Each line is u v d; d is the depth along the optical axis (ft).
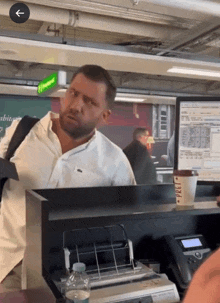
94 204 3.73
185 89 26.71
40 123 4.91
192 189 3.52
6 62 19.83
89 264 3.41
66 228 2.76
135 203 3.80
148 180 6.14
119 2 8.34
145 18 10.47
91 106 5.23
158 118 22.84
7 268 4.28
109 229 3.80
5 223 4.38
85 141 5.08
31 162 4.67
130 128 22.03
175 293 3.04
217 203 3.73
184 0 8.35
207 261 0.88
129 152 5.74
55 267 3.47
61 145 4.89
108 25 11.80
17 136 4.79
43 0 8.66
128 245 3.61
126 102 21.91
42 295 2.75
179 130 4.07
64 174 4.84
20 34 10.73
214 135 3.91
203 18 9.39
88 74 5.23
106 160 5.25
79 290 2.77
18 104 20.13
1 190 4.34
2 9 9.84
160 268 3.55
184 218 4.23
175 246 3.52
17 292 3.08
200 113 3.96
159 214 3.12
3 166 4.07
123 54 12.13
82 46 11.50
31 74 21.11
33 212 3.09
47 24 14.26
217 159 3.92
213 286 0.79
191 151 4.03
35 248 3.00
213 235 4.29
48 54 11.87
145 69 14.33
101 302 2.75
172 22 11.07
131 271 3.34
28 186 4.58
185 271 3.28
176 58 12.93
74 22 11.15
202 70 14.38
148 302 2.89
